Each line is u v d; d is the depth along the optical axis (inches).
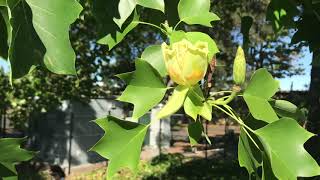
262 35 118.7
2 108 100.3
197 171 122.6
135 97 11.7
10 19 10.6
